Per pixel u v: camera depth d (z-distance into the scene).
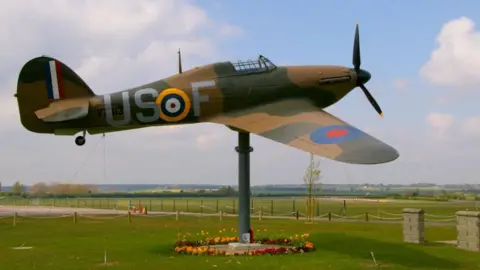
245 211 16.27
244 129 14.24
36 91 15.05
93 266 13.62
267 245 16.75
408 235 18.78
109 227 26.30
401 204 71.44
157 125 15.24
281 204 72.38
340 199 103.88
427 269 13.11
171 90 14.99
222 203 76.25
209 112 15.14
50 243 18.97
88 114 14.83
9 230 24.42
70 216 34.66
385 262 14.09
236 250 15.82
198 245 17.16
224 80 15.26
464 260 14.59
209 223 29.39
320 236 20.09
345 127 12.94
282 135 13.27
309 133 12.93
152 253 15.93
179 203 75.38
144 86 15.09
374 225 27.75
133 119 14.95
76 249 17.11
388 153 10.94
